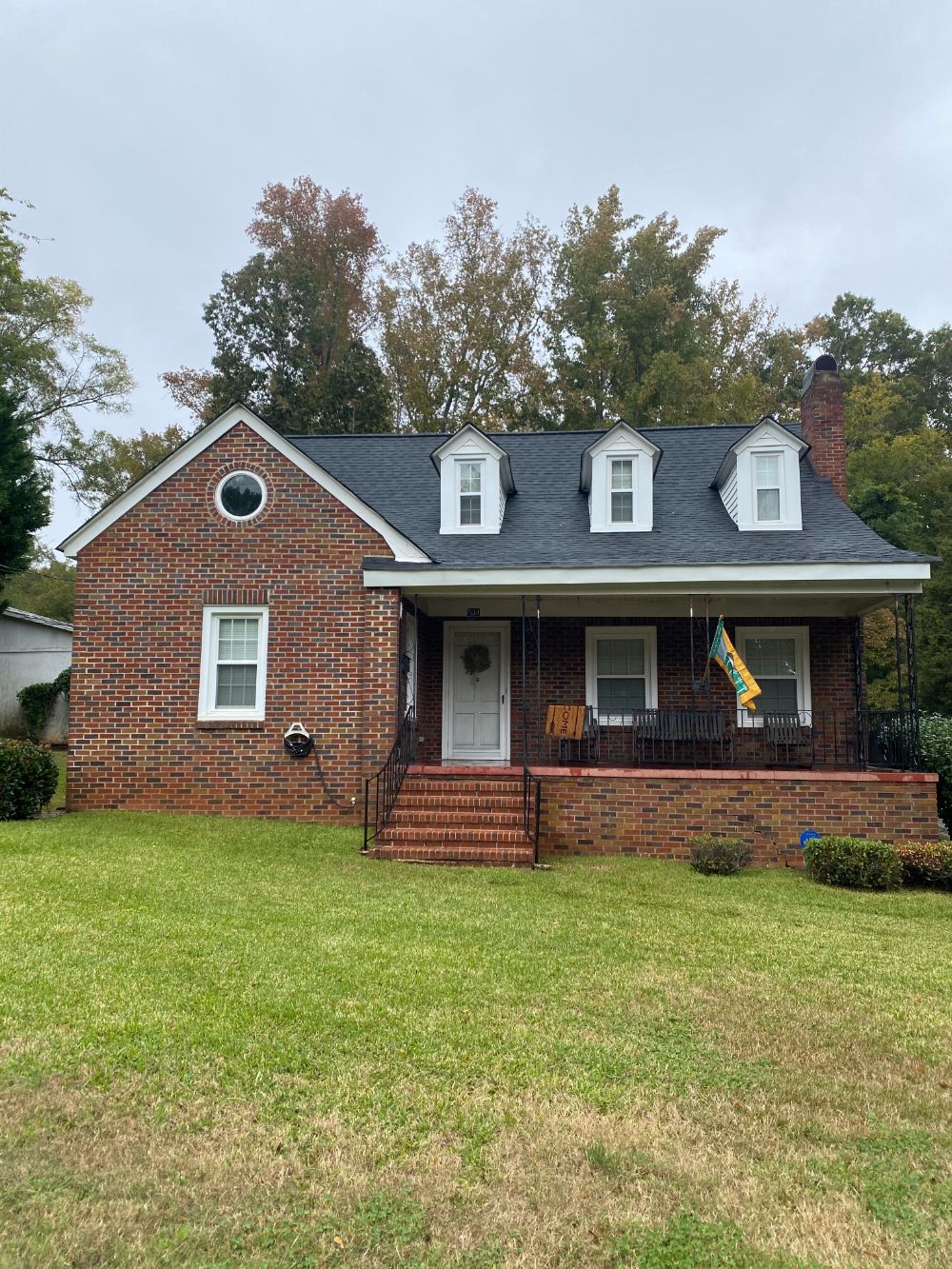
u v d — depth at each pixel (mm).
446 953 6746
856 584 12594
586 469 15203
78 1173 3658
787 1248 3357
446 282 34812
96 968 5996
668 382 31781
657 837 11602
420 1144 3971
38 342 31625
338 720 12680
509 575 12625
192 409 36031
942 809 12789
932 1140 4211
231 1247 3246
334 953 6605
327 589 12914
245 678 13047
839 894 9789
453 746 14914
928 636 28109
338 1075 4609
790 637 14859
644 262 35188
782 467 14359
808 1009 5891
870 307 49969
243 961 6312
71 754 12859
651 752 14453
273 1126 4082
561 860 11102
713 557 12914
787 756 14031
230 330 34688
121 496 13219
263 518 13086
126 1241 3242
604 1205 3580
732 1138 4168
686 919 8305
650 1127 4215
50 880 8367
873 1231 3480
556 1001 5824
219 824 11859
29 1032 4922
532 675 14953
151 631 13023
